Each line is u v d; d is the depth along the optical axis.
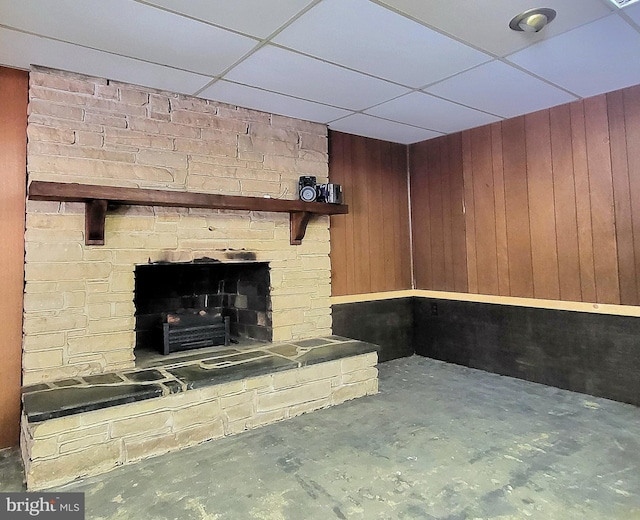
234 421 2.71
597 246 3.30
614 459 2.29
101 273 2.75
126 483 2.12
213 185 3.21
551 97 3.31
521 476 2.13
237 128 3.35
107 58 2.49
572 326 3.44
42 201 2.58
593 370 3.31
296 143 3.71
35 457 2.07
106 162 2.78
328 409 3.09
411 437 2.60
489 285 4.04
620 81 3.00
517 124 3.79
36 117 2.56
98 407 2.23
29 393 2.35
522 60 2.64
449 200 4.37
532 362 3.70
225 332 3.55
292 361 2.99
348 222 4.21
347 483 2.09
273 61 2.58
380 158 4.50
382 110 3.54
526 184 3.74
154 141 2.96
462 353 4.25
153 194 2.71
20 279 2.57
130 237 2.86
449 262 4.38
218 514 1.86
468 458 2.32
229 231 3.30
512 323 3.84
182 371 2.76
